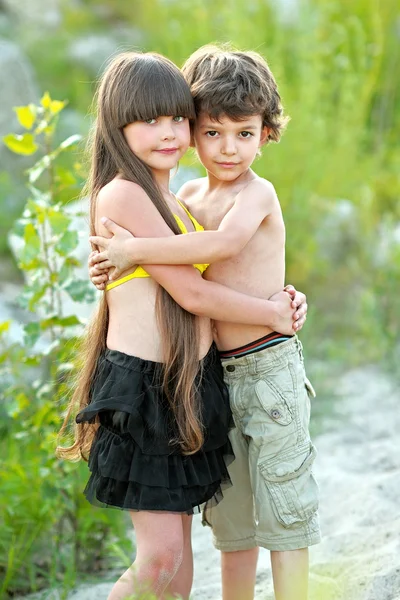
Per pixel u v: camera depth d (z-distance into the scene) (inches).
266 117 117.3
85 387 117.5
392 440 204.5
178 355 110.0
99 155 116.3
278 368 116.8
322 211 296.0
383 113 343.3
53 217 144.6
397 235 292.8
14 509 152.0
